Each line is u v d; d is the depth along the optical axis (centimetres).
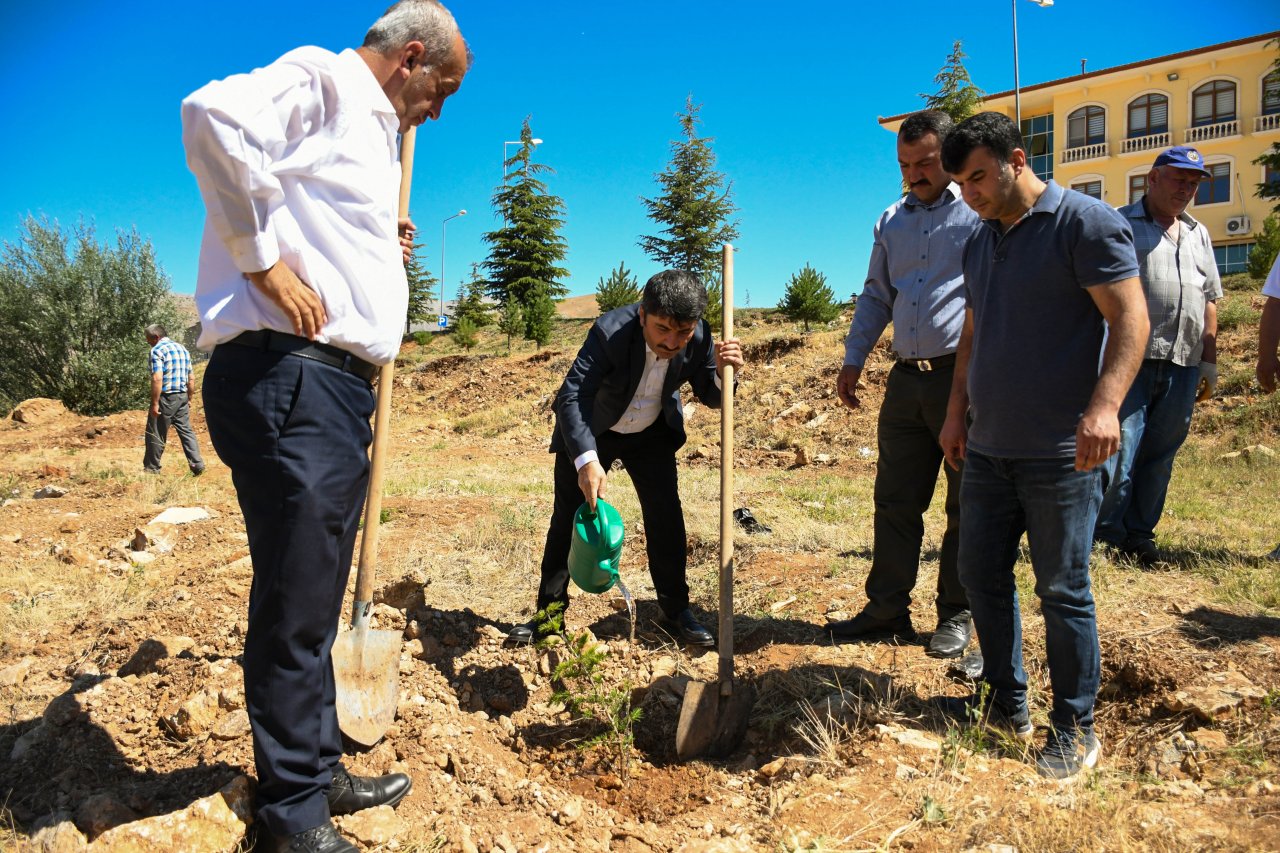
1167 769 276
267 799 229
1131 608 390
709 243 3953
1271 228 1961
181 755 280
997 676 301
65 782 267
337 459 228
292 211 221
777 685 356
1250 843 218
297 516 221
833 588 477
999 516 290
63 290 2109
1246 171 3175
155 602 459
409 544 594
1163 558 486
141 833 221
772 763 300
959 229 363
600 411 368
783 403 1389
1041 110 3644
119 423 1722
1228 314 1225
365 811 250
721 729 327
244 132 198
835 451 1173
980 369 284
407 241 306
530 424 1703
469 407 1961
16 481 1020
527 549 577
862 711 320
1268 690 303
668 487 396
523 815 264
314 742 229
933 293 363
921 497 383
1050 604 277
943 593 379
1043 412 269
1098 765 277
